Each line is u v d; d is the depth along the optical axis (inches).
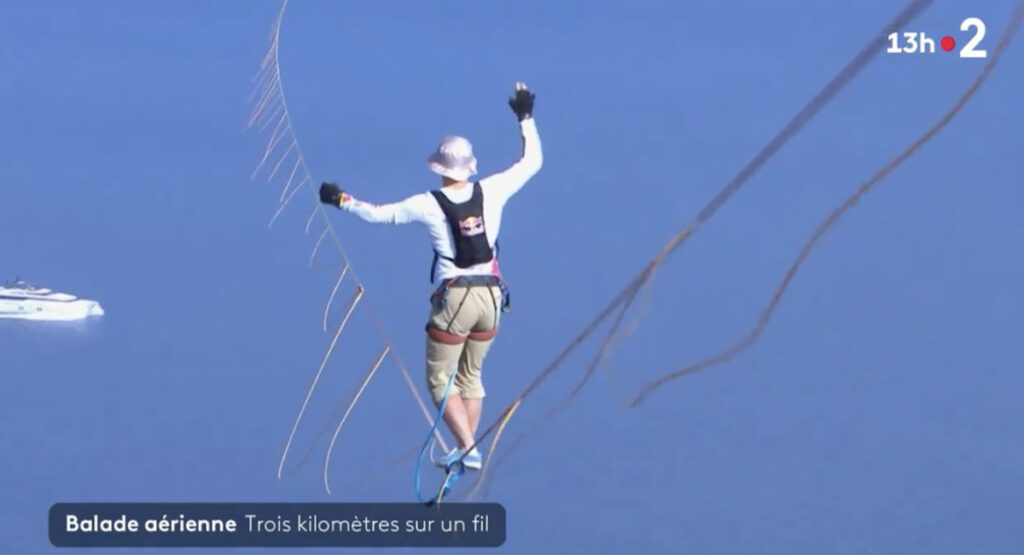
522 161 898.1
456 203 878.4
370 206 877.8
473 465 927.7
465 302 887.1
